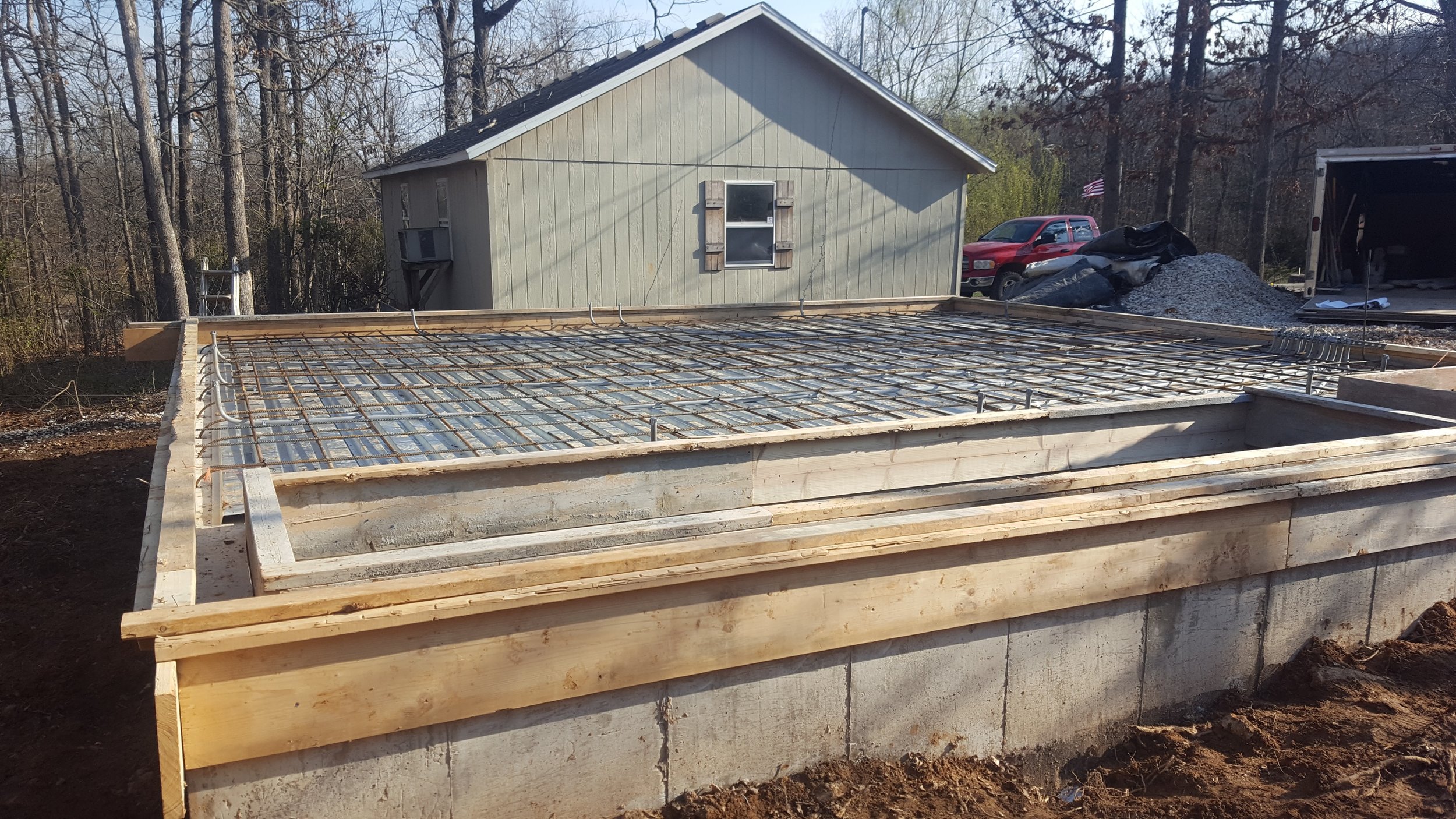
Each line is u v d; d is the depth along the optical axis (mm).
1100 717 3131
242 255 12531
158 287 14031
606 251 10719
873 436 4176
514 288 10289
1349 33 17047
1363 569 3576
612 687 2350
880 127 12086
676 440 3920
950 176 12734
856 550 2523
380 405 5121
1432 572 3773
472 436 4457
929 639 2795
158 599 2051
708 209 11188
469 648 2176
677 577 2324
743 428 4625
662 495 3838
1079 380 5980
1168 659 3219
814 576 2541
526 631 2227
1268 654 3436
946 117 28891
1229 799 2691
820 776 2680
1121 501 2904
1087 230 16703
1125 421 4773
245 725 1995
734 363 6664
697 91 10844
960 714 2891
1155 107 18047
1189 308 12305
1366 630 3652
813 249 12000
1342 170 13930
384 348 7371
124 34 11562
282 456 4059
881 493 4242
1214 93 23172
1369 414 4457
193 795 2014
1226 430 5090
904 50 29875
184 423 3898
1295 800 2654
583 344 7695
